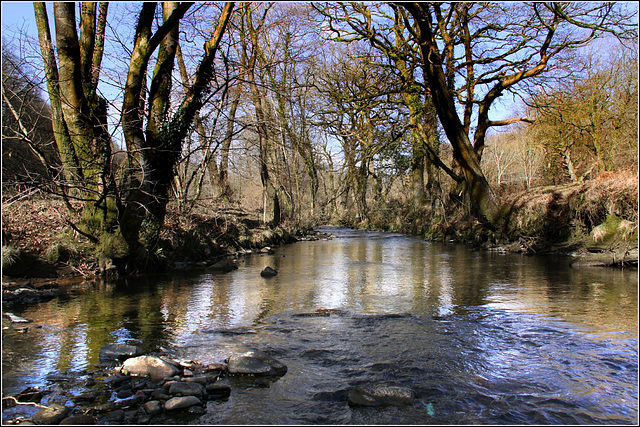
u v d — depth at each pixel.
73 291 8.40
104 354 4.64
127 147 9.62
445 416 3.39
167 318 6.34
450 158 34.69
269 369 4.21
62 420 3.26
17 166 9.33
